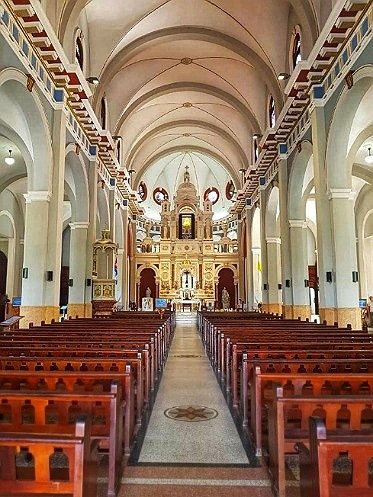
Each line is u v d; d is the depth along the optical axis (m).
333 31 9.81
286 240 15.58
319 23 11.87
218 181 37.41
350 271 10.92
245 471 3.96
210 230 35.16
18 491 2.15
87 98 12.87
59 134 11.49
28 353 5.32
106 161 18.33
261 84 18.95
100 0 13.68
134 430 4.94
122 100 19.53
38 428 3.24
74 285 15.16
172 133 27.34
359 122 11.58
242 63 18.30
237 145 24.47
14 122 11.42
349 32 9.81
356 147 11.88
